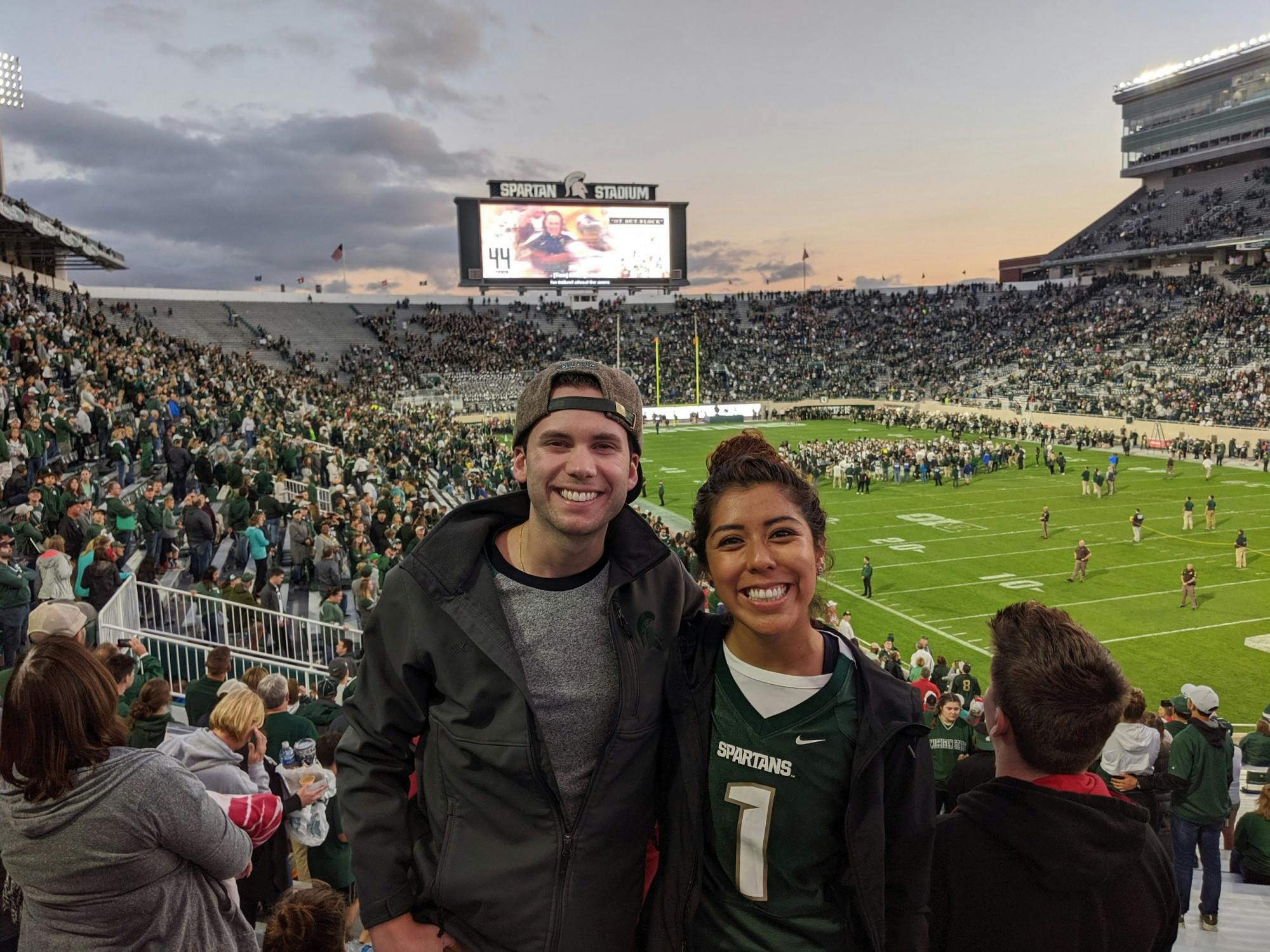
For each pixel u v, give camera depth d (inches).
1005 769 89.0
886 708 81.0
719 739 81.2
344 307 3233.3
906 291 3769.7
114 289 2763.3
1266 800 255.1
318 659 434.6
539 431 79.0
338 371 2790.4
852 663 84.0
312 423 1096.8
